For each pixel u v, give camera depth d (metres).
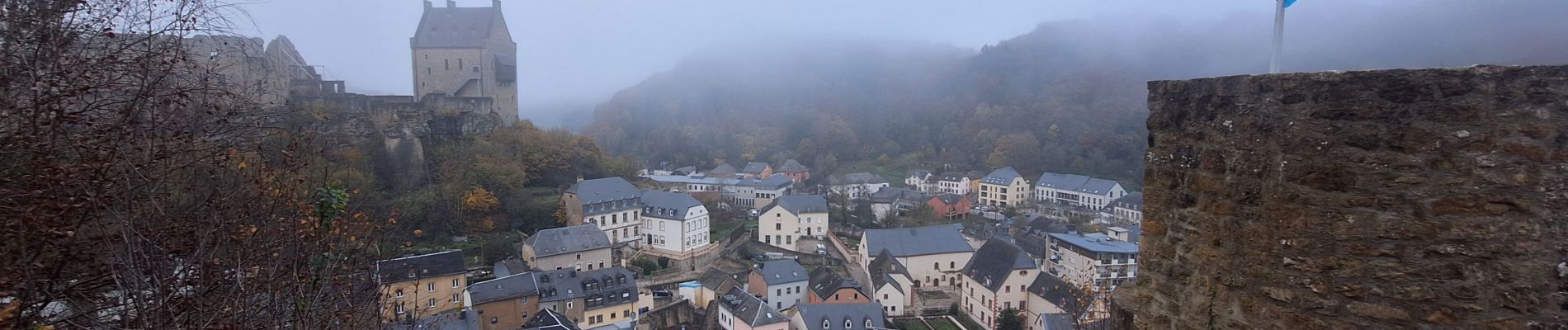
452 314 28.84
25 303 6.75
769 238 61.09
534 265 42.66
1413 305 4.55
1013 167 95.31
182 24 8.66
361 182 27.72
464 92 64.50
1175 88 5.82
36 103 7.14
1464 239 4.47
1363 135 4.65
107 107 8.46
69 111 7.87
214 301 7.20
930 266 52.41
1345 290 4.71
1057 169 94.50
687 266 51.34
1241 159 5.20
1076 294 20.92
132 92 8.28
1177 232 5.78
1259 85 5.09
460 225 45.56
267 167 8.85
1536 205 4.39
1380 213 4.62
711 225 63.34
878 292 44.41
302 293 7.70
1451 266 4.49
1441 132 4.50
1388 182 4.60
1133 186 85.69
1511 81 4.40
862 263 53.81
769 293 45.41
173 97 8.83
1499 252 4.43
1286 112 4.93
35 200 7.04
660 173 97.44
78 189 7.14
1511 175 4.41
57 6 7.93
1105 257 43.94
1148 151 6.14
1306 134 4.82
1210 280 5.42
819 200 64.06
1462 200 4.46
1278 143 4.96
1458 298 4.48
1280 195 4.95
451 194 45.31
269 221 7.86
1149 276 6.03
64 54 7.94
